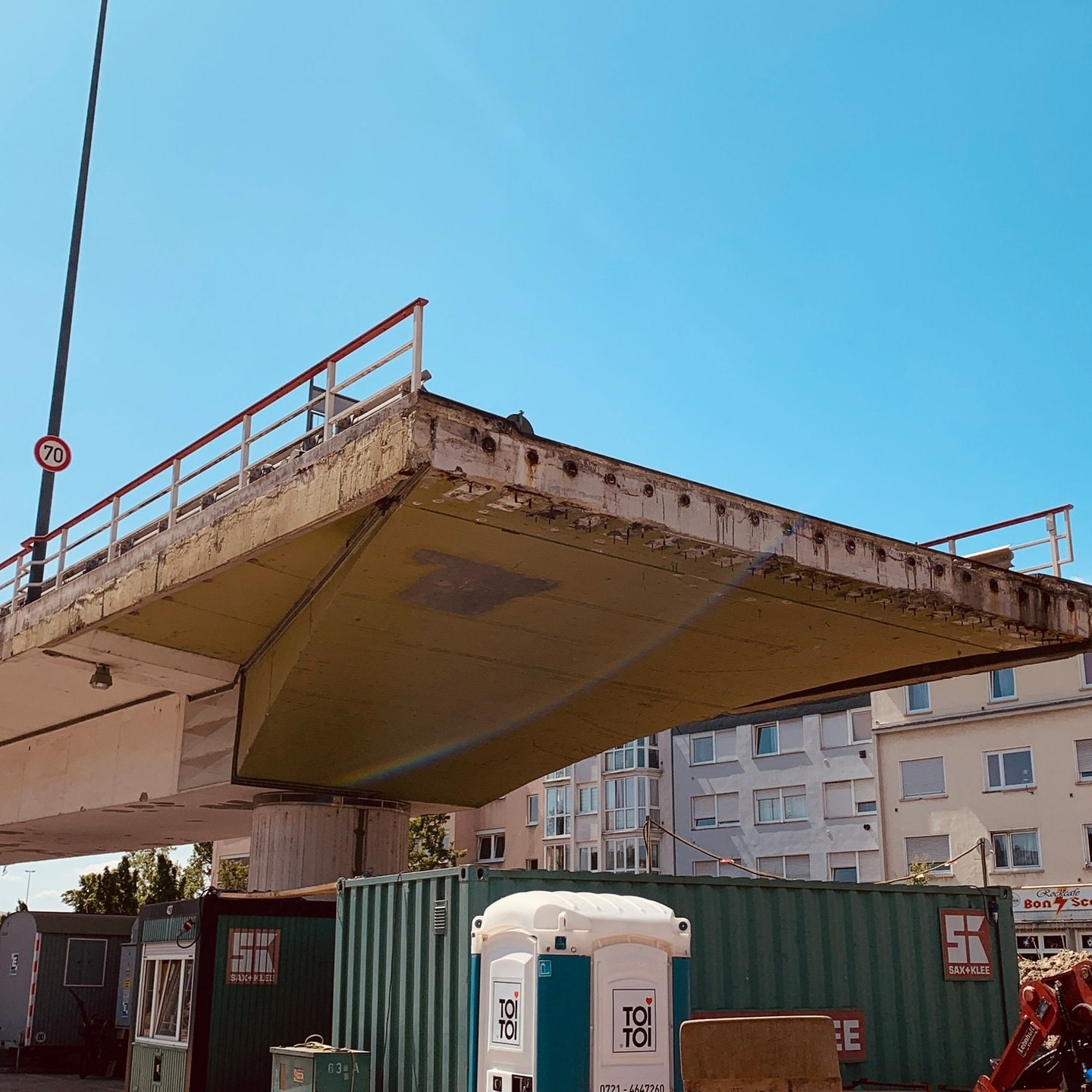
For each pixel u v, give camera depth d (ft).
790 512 48.34
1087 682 132.77
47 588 68.49
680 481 45.21
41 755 80.89
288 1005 48.75
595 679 61.36
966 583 53.62
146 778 68.69
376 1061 38.06
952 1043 40.32
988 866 135.74
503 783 72.59
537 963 28.60
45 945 77.10
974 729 141.38
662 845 183.93
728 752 179.63
